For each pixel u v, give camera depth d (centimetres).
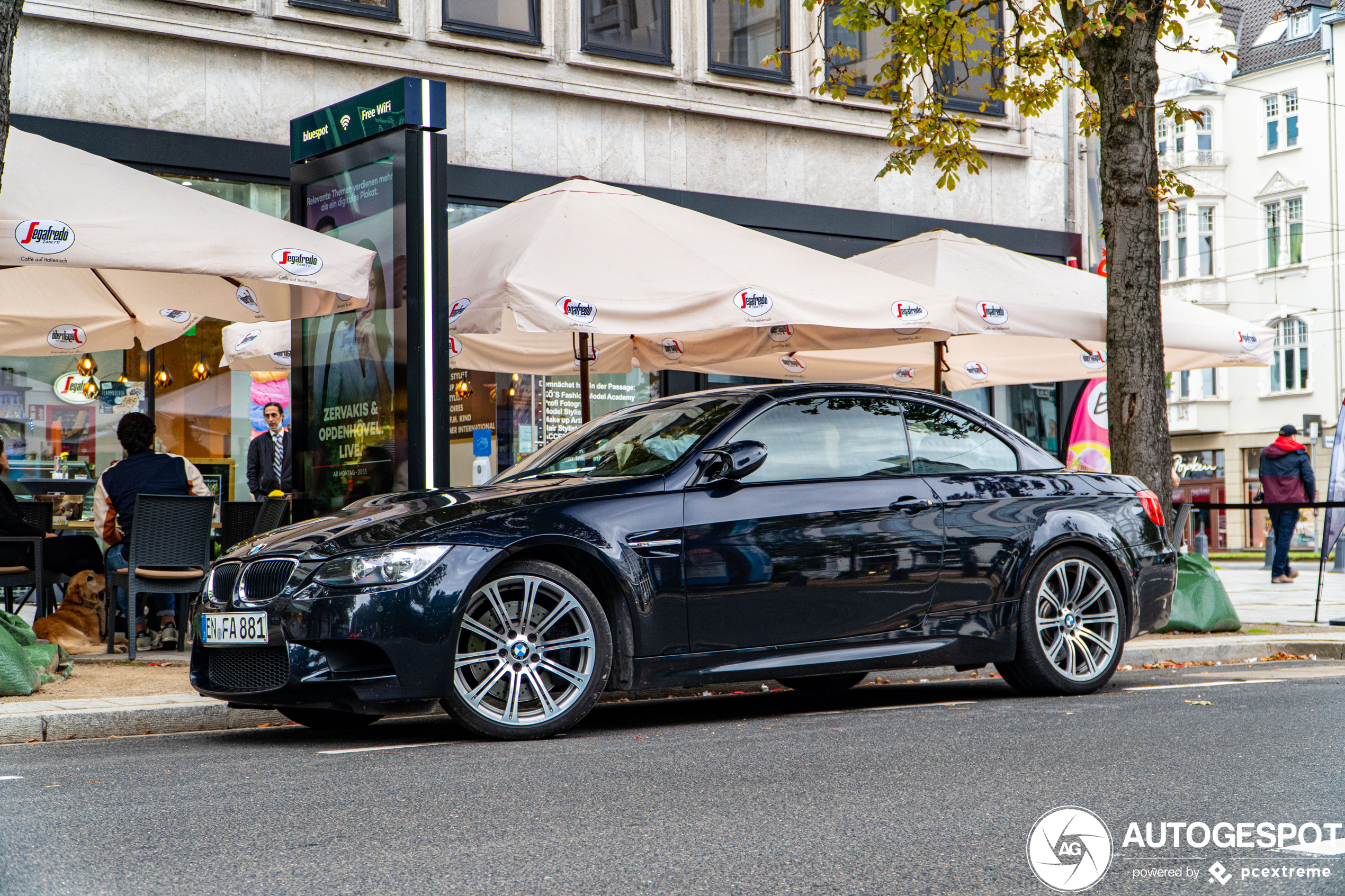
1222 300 4497
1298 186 4316
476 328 866
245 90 1356
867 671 660
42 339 1106
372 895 331
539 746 571
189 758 557
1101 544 731
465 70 1444
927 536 677
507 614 591
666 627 612
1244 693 711
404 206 859
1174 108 1104
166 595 988
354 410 908
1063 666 725
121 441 946
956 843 378
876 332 1103
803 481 657
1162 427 1067
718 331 1182
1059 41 1178
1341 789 445
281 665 576
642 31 1548
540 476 664
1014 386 1828
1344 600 1508
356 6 1389
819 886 335
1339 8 4284
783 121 1622
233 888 338
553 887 337
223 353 1344
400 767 521
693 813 423
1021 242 1786
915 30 1236
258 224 833
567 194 964
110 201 785
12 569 945
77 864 365
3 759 562
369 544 573
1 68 680
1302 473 1853
